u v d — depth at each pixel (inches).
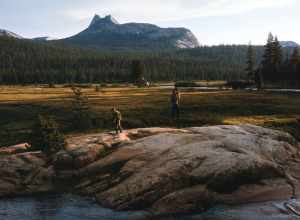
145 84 6628.9
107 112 2669.8
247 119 2258.9
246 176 1273.4
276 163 1405.0
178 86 6471.5
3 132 2397.9
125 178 1299.2
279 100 3061.0
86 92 4623.5
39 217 1180.5
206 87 5910.4
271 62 5944.9
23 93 4712.1
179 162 1272.1
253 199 1232.8
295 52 5743.1
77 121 2363.4
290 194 1253.7
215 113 2544.3
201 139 1478.8
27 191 1405.0
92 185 1353.3
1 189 1398.9
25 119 2792.8
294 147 1605.6
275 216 1103.0
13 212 1229.7
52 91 5157.5
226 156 1295.5
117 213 1175.6
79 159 1472.7
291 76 5506.9
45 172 1459.2
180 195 1182.3
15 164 1498.5
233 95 3563.0
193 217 1130.0
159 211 1153.4
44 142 1612.9
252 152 1403.8
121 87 6378.0
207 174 1236.5
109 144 1550.2
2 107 3139.8
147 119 2338.8
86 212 1197.7
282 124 2142.0
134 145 1460.4
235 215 1125.1
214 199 1213.1
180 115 2469.2
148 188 1208.8
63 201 1309.1
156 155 1359.5
